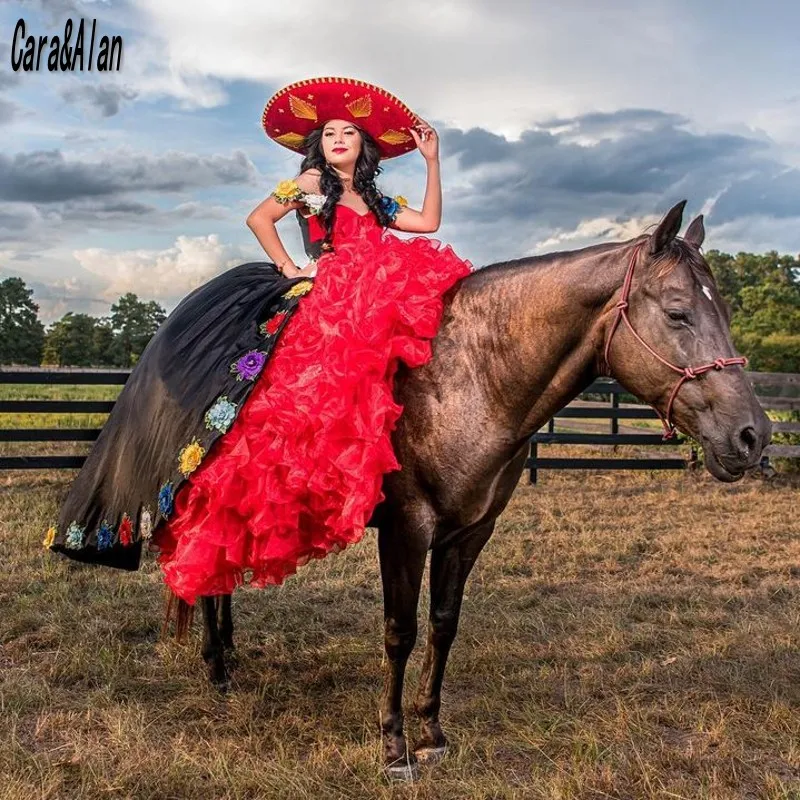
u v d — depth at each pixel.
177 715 3.26
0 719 3.12
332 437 2.45
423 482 2.63
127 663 3.74
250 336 2.75
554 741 3.04
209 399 2.64
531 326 2.56
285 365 2.61
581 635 4.24
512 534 6.49
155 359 2.95
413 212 3.21
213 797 2.66
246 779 2.71
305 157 3.20
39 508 6.82
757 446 2.24
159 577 5.06
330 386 2.45
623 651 3.99
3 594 4.68
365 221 3.05
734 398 2.26
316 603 4.77
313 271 2.97
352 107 3.11
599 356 2.54
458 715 3.28
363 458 2.42
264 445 2.53
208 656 3.54
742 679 3.62
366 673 3.70
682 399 2.35
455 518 2.68
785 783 2.78
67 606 4.44
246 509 2.54
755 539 6.58
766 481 9.32
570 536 6.48
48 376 7.68
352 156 3.07
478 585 5.14
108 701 3.33
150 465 2.77
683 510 7.62
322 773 2.77
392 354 2.58
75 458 7.38
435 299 2.67
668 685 3.61
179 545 2.67
